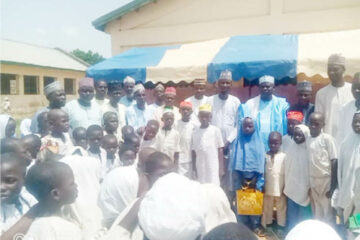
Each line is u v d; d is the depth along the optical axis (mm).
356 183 3607
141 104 5699
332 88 4707
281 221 4547
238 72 6086
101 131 3996
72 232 1656
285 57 5855
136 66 7082
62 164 1867
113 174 2301
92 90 4918
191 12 9688
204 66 6363
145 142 5051
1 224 2170
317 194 4160
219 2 9352
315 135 4113
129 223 1749
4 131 4148
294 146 4297
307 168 4211
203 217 1466
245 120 4480
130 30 10383
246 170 4457
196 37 9648
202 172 4949
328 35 7012
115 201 2217
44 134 4105
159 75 6777
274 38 7305
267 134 5012
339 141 4293
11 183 2027
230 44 7262
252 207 4363
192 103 5652
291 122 4617
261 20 8906
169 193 1448
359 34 6719
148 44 10211
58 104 4387
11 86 22641
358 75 3992
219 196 2035
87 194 2693
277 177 4438
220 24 9344
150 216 1426
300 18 8578
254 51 6512
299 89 5141
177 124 5242
